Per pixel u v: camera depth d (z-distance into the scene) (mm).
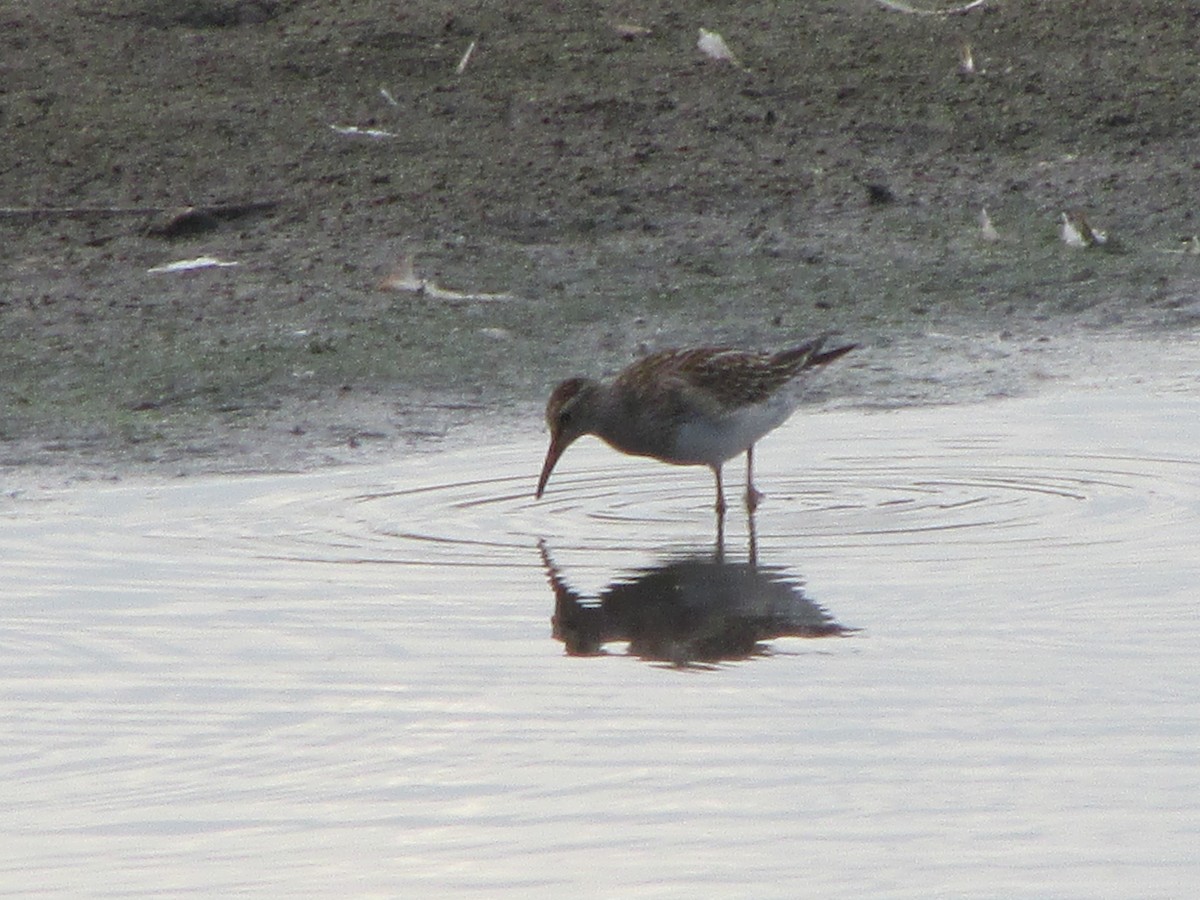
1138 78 22109
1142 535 11898
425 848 8094
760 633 10375
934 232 18562
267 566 11484
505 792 8570
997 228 18688
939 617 10570
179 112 20672
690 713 9352
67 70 21719
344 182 19234
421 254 17703
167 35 22766
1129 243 18359
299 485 13086
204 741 9078
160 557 11617
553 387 15086
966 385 15305
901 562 11516
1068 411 14656
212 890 7758
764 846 8117
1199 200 19219
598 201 18969
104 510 12523
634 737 9094
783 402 13094
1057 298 17188
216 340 15758
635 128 20672
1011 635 10305
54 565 11461
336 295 16766
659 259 17797
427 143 20188
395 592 11047
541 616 10664
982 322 16703
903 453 13781
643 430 12844
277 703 9484
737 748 8977
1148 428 14180
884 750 8945
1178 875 7883
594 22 23453
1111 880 7852
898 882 7840
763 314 16703
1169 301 17094
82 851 8055
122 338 15789
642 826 8289
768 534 12164
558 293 17016
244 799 8516
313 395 14797
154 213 18438
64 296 16703
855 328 16469
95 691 9633
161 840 8148
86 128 20234
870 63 22500
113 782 8680
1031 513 12398
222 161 19609
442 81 21703
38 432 14000
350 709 9422
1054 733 9102
